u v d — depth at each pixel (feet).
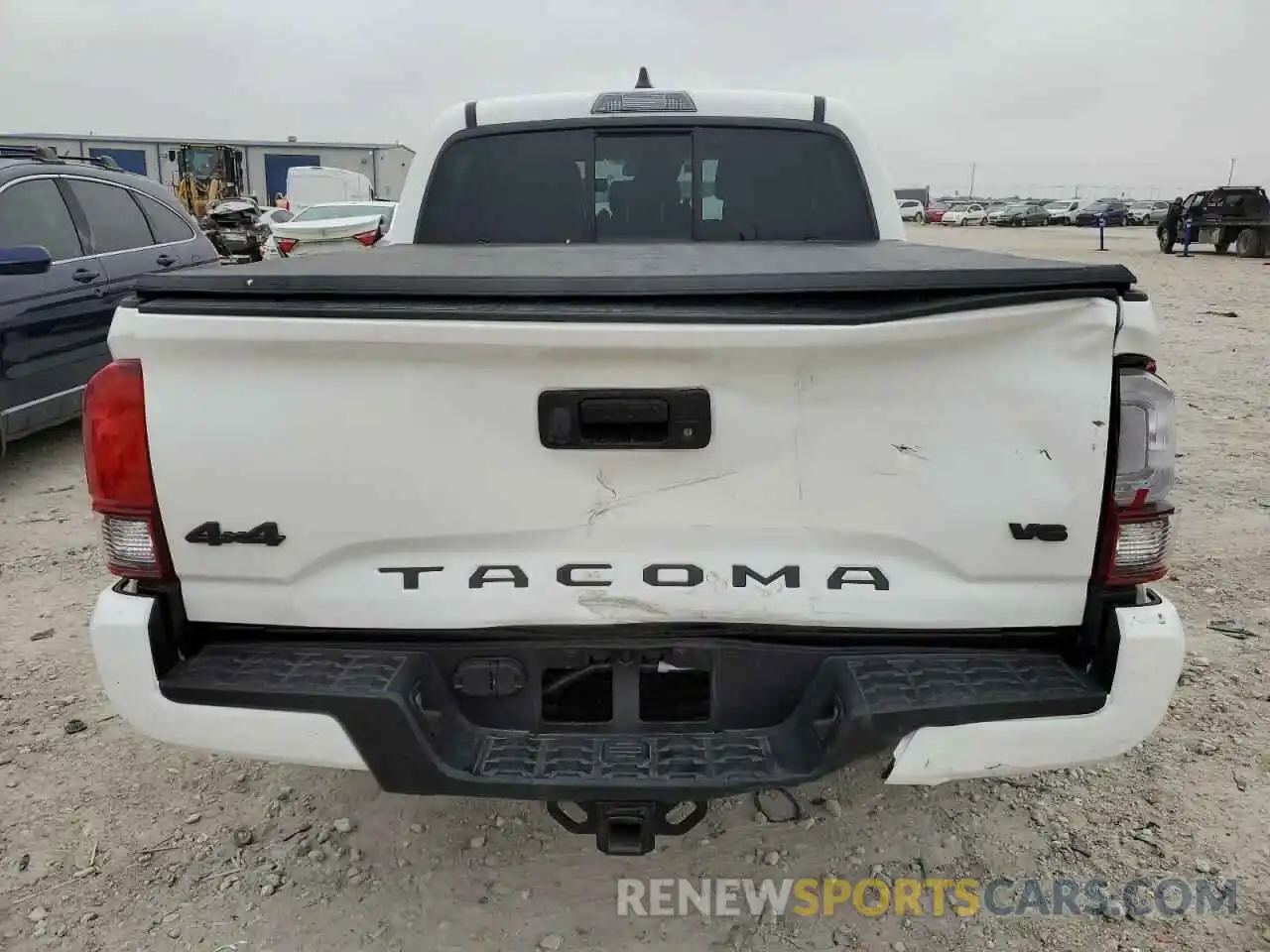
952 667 6.92
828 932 8.23
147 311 6.45
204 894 8.66
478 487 6.69
